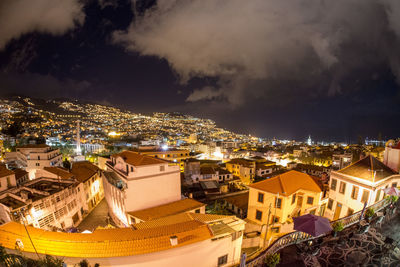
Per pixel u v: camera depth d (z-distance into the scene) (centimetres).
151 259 1620
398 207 2158
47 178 3894
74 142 17250
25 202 2934
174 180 3588
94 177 4909
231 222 2072
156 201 3434
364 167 2978
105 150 14038
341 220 1798
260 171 8525
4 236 1780
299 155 13250
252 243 2759
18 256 1479
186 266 1731
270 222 3172
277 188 3169
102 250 1599
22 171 4838
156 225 2319
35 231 1861
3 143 10250
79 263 1509
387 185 2830
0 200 3002
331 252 1574
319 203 3250
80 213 4081
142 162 3394
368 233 1762
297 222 1614
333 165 7762
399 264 1462
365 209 1936
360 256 1536
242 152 14662
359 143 14288
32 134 13988
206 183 6259
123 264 1574
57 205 3391
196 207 3338
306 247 1580
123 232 1922
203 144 16562
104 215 4347
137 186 3244
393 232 1780
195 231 1844
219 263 1897
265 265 1470
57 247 1636
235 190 6400
